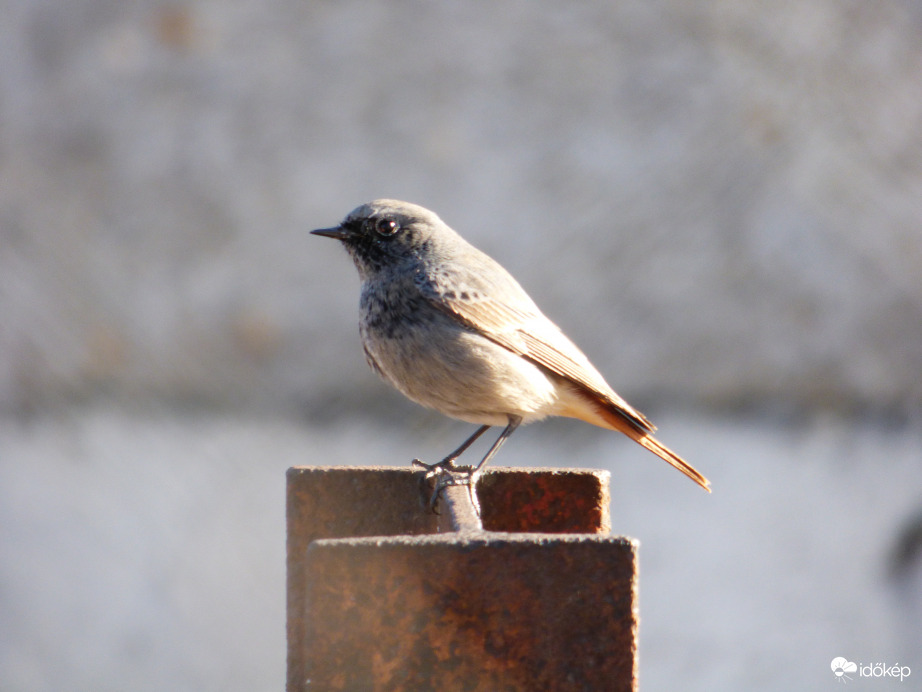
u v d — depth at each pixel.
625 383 11.84
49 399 11.88
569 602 3.66
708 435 11.72
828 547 11.52
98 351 11.98
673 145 11.91
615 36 11.97
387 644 3.65
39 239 12.05
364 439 11.91
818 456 11.63
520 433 11.88
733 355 11.80
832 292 11.77
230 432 11.92
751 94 11.84
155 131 12.14
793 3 11.95
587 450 11.79
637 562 3.67
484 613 3.65
